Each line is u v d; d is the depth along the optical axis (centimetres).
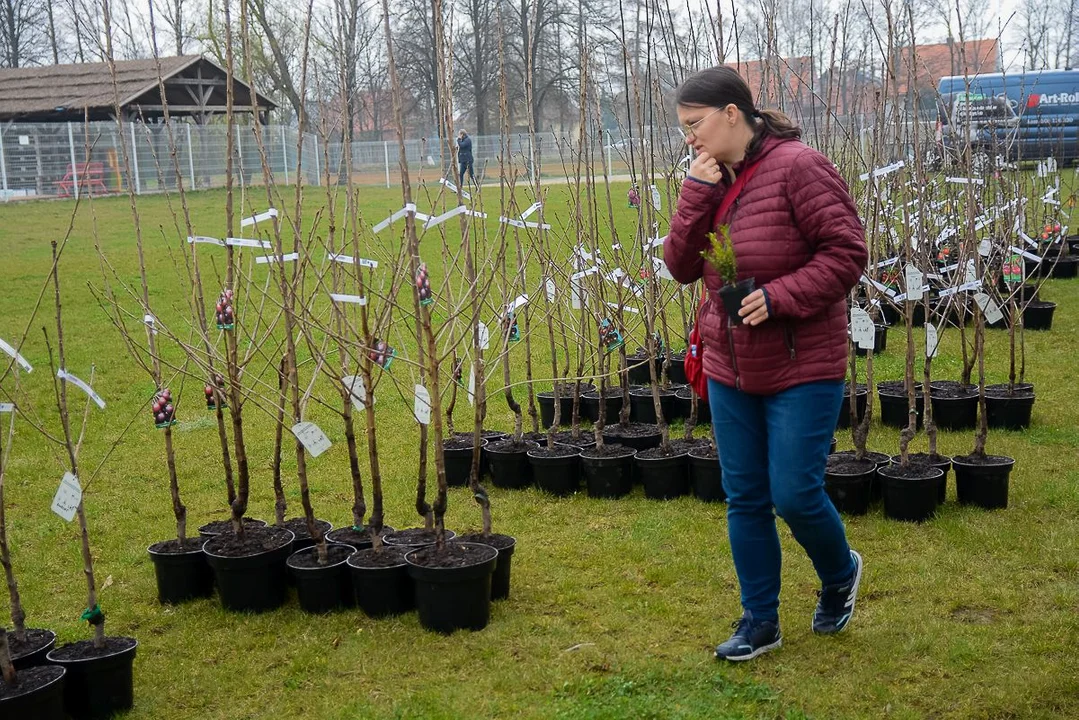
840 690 315
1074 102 1859
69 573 449
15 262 1482
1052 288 1066
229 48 380
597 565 431
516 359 840
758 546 334
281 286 382
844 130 660
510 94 3145
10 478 590
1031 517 461
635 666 336
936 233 863
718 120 314
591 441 569
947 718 300
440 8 373
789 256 310
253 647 368
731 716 302
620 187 1931
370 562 388
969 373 625
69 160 2641
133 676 348
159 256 1516
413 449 627
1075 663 325
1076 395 673
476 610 369
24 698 287
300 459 387
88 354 920
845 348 318
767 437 326
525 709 313
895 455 529
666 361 662
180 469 602
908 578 399
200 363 404
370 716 312
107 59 402
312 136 3108
